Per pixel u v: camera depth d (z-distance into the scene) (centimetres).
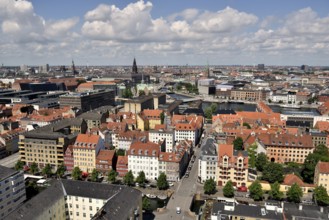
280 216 12694
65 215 13725
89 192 13538
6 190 14612
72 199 13612
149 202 15650
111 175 19088
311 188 17550
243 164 18388
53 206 12612
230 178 18712
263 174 19250
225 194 17188
